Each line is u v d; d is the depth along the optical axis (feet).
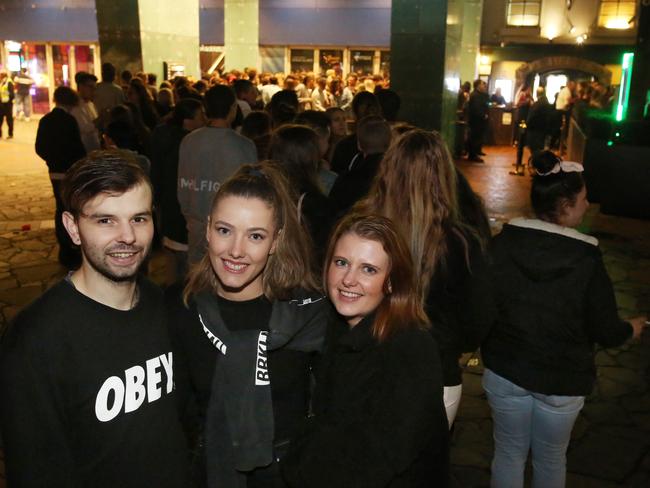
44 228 25.44
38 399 4.71
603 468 10.83
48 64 69.67
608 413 12.62
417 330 5.22
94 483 5.05
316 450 5.31
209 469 5.98
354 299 5.35
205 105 12.92
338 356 5.52
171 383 5.59
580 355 7.67
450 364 7.24
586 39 62.13
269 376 6.01
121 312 5.19
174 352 6.08
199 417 6.33
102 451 5.05
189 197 12.84
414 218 6.88
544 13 62.80
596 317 7.49
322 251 8.05
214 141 12.57
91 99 25.07
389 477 5.00
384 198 7.11
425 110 38.52
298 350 6.09
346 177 11.04
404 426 5.00
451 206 6.97
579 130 38.17
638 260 22.99
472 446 11.47
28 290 18.69
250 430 5.90
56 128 18.81
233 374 5.89
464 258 6.97
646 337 16.19
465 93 50.80
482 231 7.42
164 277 19.63
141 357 5.28
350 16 63.72
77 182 4.87
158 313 5.55
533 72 64.28
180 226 14.51
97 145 21.61
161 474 5.40
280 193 6.09
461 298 7.07
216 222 5.89
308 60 66.28
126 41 43.04
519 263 7.66
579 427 12.09
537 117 39.88
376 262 5.23
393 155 7.07
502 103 59.88
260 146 14.26
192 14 47.01
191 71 47.62
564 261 7.45
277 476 6.12
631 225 28.35
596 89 48.98
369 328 5.31
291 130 10.03
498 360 7.96
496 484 8.44
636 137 30.07
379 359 5.20
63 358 4.84
